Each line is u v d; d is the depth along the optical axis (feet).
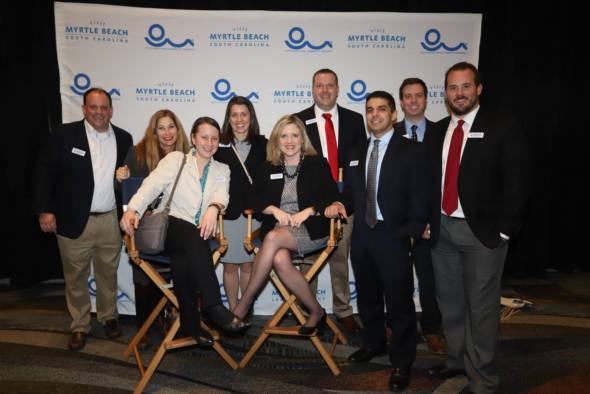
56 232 9.36
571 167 14.23
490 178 6.86
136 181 8.41
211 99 11.63
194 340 7.75
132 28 11.25
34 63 12.71
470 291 7.13
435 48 11.63
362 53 11.62
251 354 8.43
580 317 11.21
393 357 7.74
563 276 14.67
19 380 7.95
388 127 7.55
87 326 9.63
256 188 8.58
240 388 7.73
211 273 7.52
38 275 13.50
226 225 9.46
